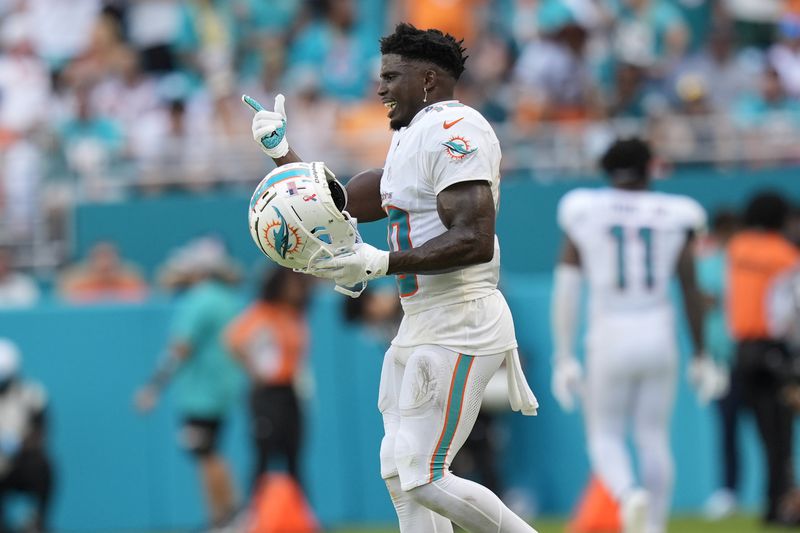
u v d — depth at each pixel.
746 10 60.34
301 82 51.34
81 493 41.56
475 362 19.48
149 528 41.41
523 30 56.53
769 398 37.66
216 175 48.12
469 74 53.09
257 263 46.44
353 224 18.75
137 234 46.84
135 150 48.62
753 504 42.12
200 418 38.03
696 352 31.52
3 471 37.84
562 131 48.22
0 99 55.31
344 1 56.06
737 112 52.25
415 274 19.59
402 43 19.45
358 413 41.50
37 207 47.75
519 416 42.00
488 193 18.83
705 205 46.94
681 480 41.69
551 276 46.19
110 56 56.06
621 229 31.08
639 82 51.66
